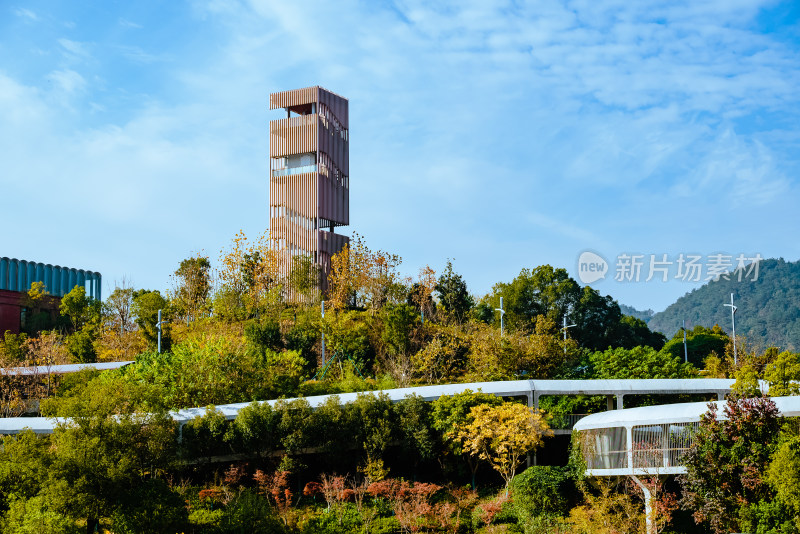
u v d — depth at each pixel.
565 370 59.03
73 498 35.28
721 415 34.88
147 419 40.12
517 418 43.28
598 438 39.75
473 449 44.41
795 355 54.56
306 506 42.97
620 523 36.00
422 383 58.66
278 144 88.88
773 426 32.66
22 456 37.88
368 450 44.94
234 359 53.25
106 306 81.62
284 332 66.94
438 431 46.25
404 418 45.97
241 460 46.22
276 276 80.19
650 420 37.16
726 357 68.38
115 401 39.25
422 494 41.91
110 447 37.50
